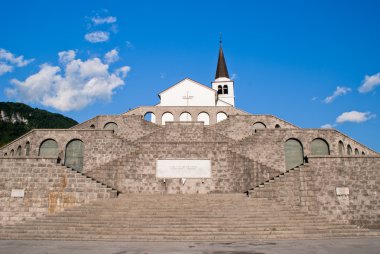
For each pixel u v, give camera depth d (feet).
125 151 112.37
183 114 179.01
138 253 47.65
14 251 50.03
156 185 95.14
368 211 80.48
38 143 115.34
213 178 96.12
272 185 81.51
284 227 65.67
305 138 116.67
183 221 67.56
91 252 48.70
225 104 218.59
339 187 81.41
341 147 119.03
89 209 74.28
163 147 98.12
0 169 83.71
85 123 145.07
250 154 114.52
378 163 83.25
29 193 82.38
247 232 63.31
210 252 48.32
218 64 289.12
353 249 50.70
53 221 69.10
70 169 83.46
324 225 67.56
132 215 70.59
